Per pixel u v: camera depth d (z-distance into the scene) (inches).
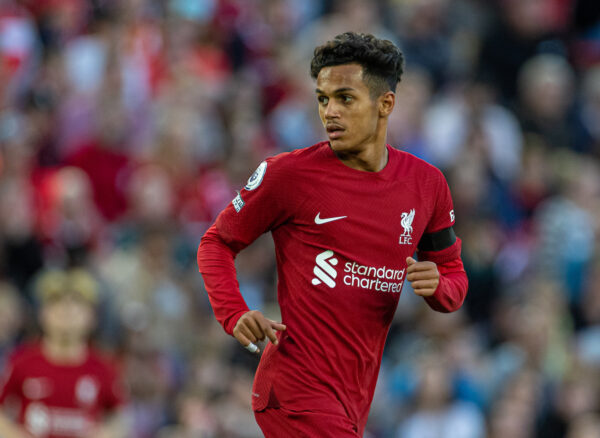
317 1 2017.7
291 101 1748.3
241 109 1704.0
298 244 615.8
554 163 1772.9
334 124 595.2
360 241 608.7
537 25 1967.3
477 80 1905.8
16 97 1695.4
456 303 638.5
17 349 1279.5
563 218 1583.4
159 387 1234.0
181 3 1822.1
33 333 1294.3
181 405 1200.2
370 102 596.4
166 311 1318.9
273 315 1322.6
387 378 1341.0
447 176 1594.5
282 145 1656.0
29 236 1381.6
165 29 1781.5
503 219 1656.0
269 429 623.8
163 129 1582.2
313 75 610.2
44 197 1441.9
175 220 1465.3
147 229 1365.7
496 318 1430.9
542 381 1320.1
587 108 1899.6
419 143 1669.5
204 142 1641.2
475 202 1587.1
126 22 1760.6
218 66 1820.9
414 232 623.8
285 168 611.8
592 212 1614.2
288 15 1959.9
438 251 651.5
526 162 1752.0
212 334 1314.0
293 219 616.1
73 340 1101.1
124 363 1246.3
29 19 1807.3
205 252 627.5
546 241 1574.8
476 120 1724.9
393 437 1261.1
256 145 1628.9
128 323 1279.5
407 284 1418.6
